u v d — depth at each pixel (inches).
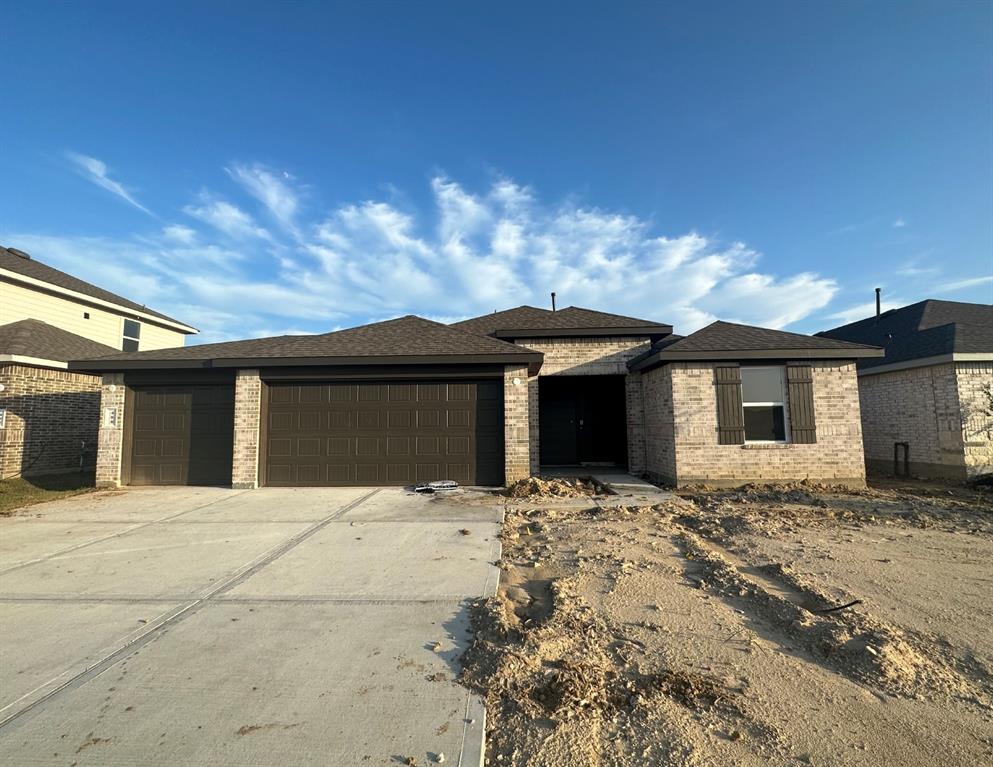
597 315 568.1
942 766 86.6
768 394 410.3
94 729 96.5
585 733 95.9
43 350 512.7
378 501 334.3
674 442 405.7
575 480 421.4
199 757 88.8
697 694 107.8
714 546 227.0
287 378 404.5
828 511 296.2
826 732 95.6
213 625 142.9
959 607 152.3
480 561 202.4
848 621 140.3
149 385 418.3
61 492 384.8
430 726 97.6
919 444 475.2
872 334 613.0
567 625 141.3
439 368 404.2
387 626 142.2
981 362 440.5
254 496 358.3
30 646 130.4
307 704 104.7
